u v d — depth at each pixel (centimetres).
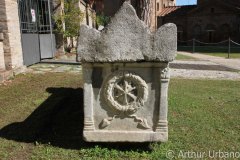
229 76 1012
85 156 366
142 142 391
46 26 1296
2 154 370
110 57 351
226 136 443
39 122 481
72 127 470
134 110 373
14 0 934
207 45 3584
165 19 3919
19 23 986
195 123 496
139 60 354
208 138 434
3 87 746
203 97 676
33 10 1155
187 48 2858
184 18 3806
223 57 1792
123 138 376
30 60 1128
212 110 573
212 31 3669
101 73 367
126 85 368
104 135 376
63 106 587
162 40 347
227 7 3575
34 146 396
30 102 608
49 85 775
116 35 348
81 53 352
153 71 366
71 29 1459
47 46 1305
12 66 909
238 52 2266
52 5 1384
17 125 473
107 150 378
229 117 532
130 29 347
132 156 368
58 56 1395
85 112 373
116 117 376
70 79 866
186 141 421
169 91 729
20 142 408
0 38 863
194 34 3756
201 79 934
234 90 765
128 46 350
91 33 349
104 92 370
